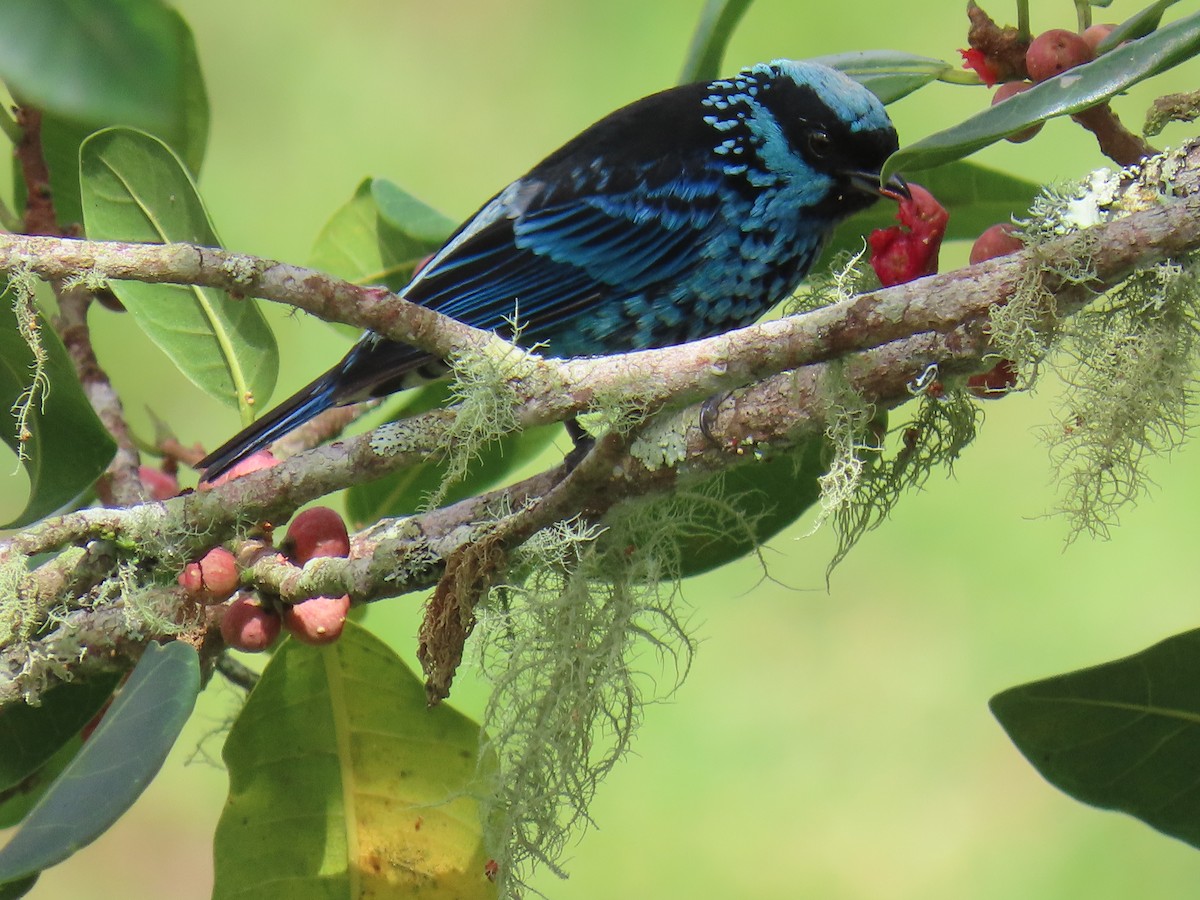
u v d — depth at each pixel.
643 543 3.24
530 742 3.24
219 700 3.41
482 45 5.33
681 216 3.38
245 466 3.27
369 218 3.36
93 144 3.27
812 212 3.38
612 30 5.31
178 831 3.92
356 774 3.25
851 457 3.22
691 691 4.02
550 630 3.24
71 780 3.18
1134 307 3.22
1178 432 3.22
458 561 3.22
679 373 3.21
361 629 3.25
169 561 3.23
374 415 3.39
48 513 3.24
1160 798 3.23
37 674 3.23
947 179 3.29
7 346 3.23
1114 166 3.23
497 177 4.94
